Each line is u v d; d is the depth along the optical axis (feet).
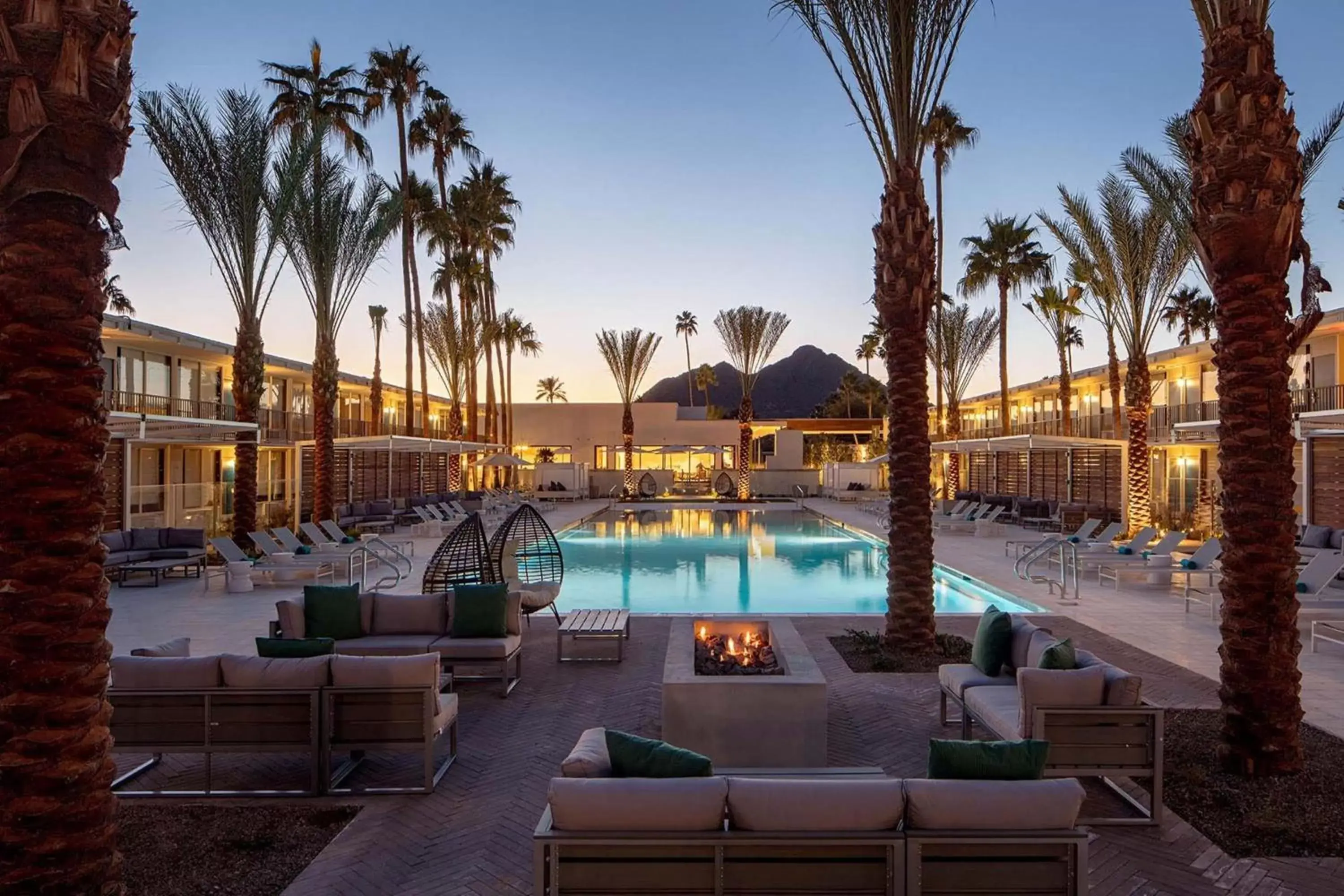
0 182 10.07
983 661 20.72
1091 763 15.65
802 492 137.69
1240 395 17.84
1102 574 47.09
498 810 16.38
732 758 18.79
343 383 105.91
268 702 17.11
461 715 22.63
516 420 157.89
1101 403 105.91
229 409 84.58
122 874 11.31
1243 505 17.84
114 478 53.31
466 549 35.29
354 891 13.21
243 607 38.83
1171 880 13.46
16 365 10.18
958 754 11.03
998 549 62.08
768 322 127.95
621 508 113.50
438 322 120.47
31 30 10.03
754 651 23.61
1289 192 17.40
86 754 10.52
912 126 28.84
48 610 10.25
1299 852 14.44
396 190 72.95
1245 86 17.43
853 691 24.43
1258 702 17.65
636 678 26.25
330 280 64.39
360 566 51.06
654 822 10.43
